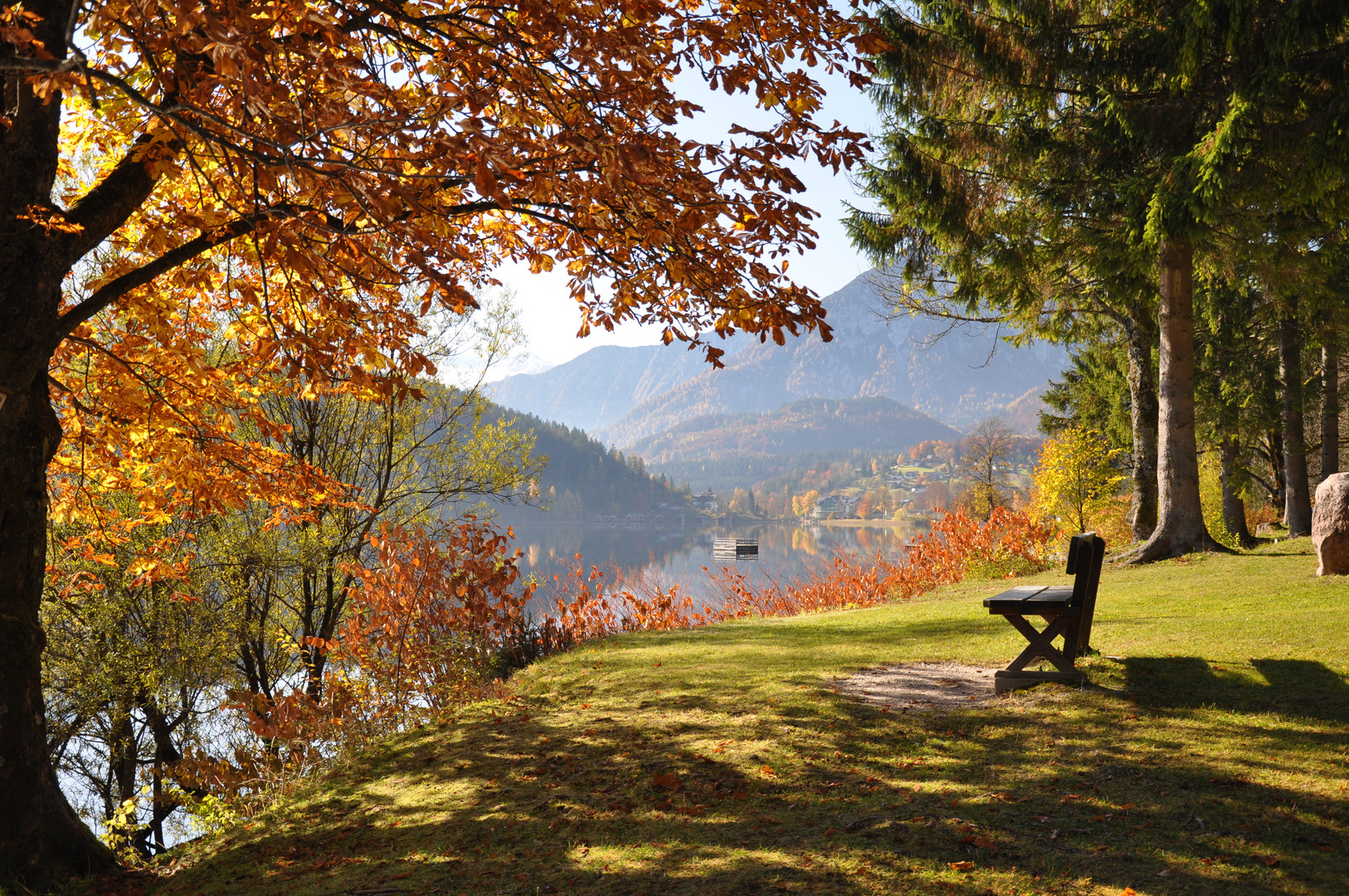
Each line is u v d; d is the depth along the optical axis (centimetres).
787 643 838
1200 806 354
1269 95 960
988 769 420
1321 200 1066
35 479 492
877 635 841
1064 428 2783
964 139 1267
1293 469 1689
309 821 489
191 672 1090
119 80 316
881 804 388
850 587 1487
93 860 471
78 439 705
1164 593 891
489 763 528
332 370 539
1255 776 379
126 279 513
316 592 1388
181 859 486
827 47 591
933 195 1280
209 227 536
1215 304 1820
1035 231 1323
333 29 347
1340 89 974
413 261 438
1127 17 1152
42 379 504
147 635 1064
